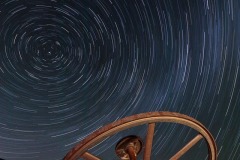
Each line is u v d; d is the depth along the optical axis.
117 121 3.10
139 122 3.15
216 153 3.80
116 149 3.69
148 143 3.38
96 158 3.33
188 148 3.67
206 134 3.56
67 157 3.20
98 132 3.07
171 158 3.66
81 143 3.12
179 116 3.29
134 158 3.56
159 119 3.21
